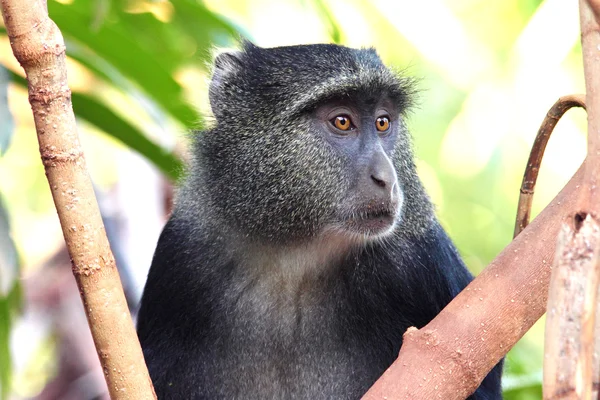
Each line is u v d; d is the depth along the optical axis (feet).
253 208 25.39
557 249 12.50
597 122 12.71
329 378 25.59
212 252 25.64
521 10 56.75
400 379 16.06
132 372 15.53
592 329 12.06
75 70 41.14
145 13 34.40
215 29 33.47
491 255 59.62
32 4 14.79
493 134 55.52
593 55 12.89
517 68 53.06
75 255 15.30
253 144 25.61
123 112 41.22
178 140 32.22
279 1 55.01
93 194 15.39
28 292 43.50
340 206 24.89
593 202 12.44
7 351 29.55
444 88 57.31
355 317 25.67
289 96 25.39
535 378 30.55
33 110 15.10
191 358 25.36
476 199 59.72
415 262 25.82
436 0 54.34
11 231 25.86
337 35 34.96
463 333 16.24
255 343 25.54
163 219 43.52
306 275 25.45
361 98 25.26
